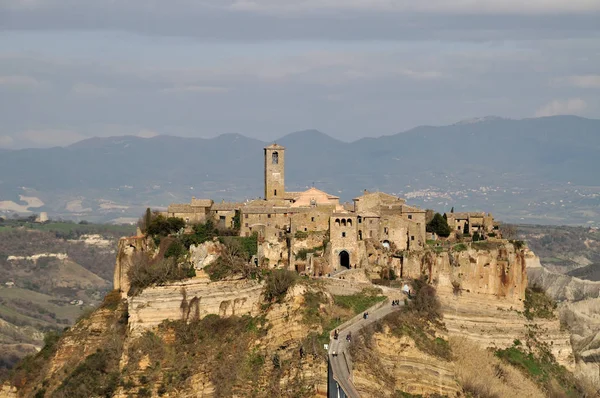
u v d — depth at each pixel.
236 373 198.12
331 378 182.00
